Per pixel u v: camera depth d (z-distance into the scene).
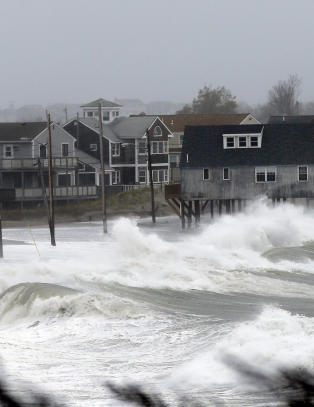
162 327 58.59
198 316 63.19
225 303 70.00
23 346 54.34
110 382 44.81
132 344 53.97
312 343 47.75
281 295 75.12
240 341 49.12
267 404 39.69
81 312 62.88
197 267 88.06
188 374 45.09
